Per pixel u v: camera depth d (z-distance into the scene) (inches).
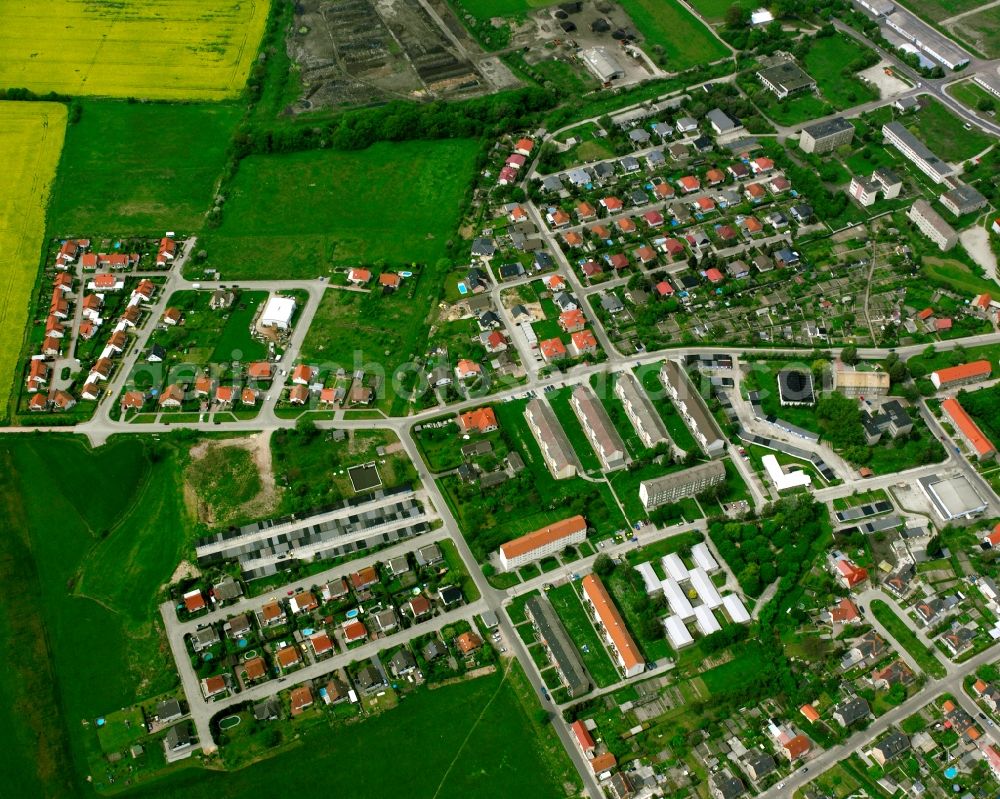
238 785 6796.3
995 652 7303.2
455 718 7091.5
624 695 7165.4
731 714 7032.5
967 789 6599.4
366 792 6756.9
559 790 6712.6
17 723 7071.9
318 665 7372.1
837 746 6850.4
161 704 7081.7
